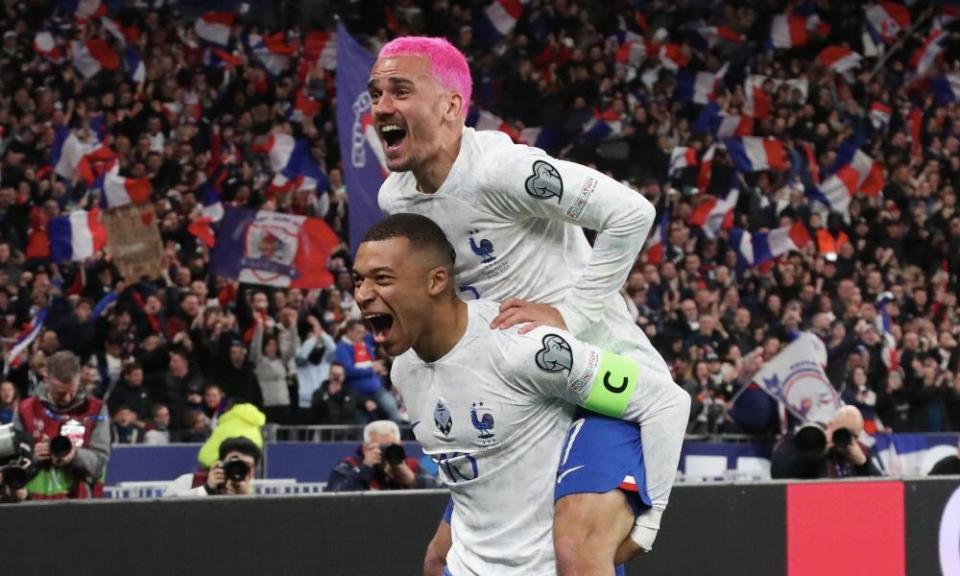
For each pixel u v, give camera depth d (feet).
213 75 69.72
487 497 15.58
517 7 81.46
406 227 14.65
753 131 80.18
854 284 66.08
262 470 40.47
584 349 15.05
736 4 89.56
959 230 76.74
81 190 56.44
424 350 15.14
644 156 74.74
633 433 15.58
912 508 24.75
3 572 18.40
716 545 22.67
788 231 69.05
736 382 53.31
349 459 28.76
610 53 81.76
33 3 70.38
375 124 15.37
